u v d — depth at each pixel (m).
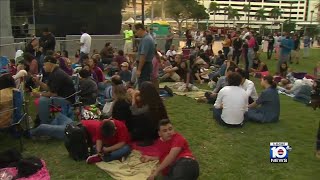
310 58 26.50
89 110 8.06
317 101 7.82
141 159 5.93
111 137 6.00
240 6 152.88
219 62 17.59
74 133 5.99
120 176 5.46
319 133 6.00
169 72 13.41
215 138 7.42
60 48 19.08
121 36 23.20
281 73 15.24
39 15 23.95
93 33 25.61
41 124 6.96
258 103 8.71
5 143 6.73
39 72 11.96
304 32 49.69
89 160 5.91
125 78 11.41
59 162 6.01
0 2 17.89
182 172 4.33
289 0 163.50
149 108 6.51
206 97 10.58
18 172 5.41
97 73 10.88
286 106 10.53
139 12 60.91
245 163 6.16
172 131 4.55
